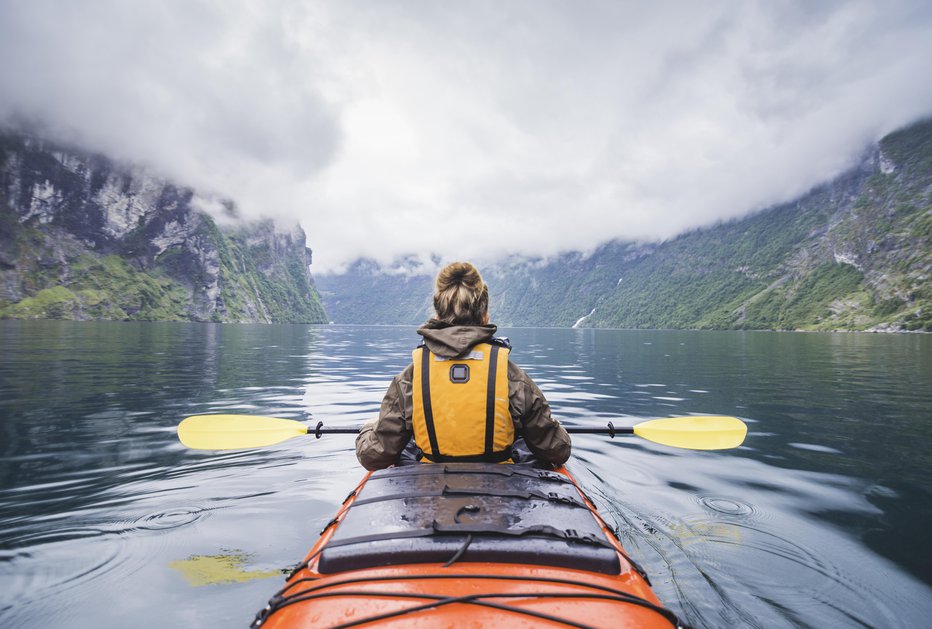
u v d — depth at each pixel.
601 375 16.94
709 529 4.24
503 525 2.00
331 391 12.34
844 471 5.99
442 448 2.62
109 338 34.69
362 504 2.22
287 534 4.10
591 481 5.60
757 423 8.75
